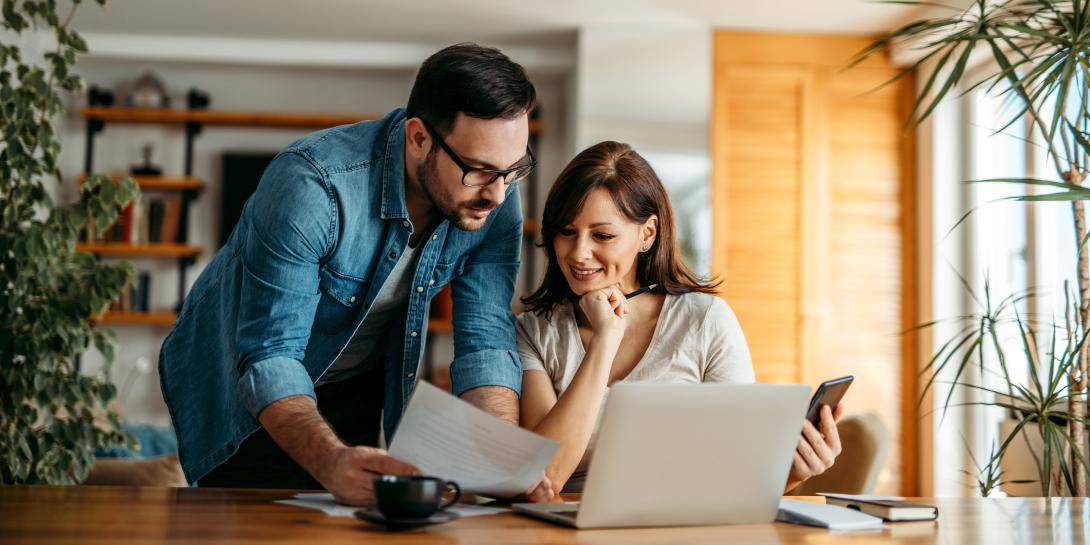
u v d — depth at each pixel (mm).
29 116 2648
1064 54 2219
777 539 1114
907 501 1377
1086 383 2367
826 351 4531
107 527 1043
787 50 4621
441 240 1686
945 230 4422
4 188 2629
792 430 1214
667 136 4570
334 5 4453
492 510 1262
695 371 1785
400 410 1795
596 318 1609
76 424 2615
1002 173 4168
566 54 4957
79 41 2738
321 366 1710
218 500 1261
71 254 2713
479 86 1406
